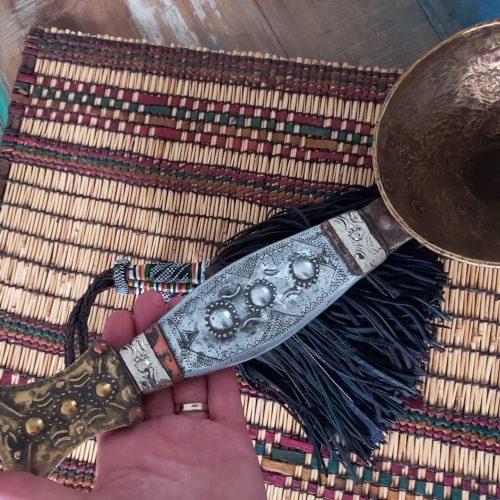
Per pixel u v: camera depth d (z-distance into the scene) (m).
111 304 0.83
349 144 0.84
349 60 0.93
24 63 0.88
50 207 0.85
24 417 0.58
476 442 0.79
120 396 0.60
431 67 0.62
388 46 0.92
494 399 0.80
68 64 0.88
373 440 0.72
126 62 0.88
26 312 0.84
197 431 0.63
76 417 0.59
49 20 0.95
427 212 0.65
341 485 0.80
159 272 0.70
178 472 0.60
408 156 0.65
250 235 0.70
